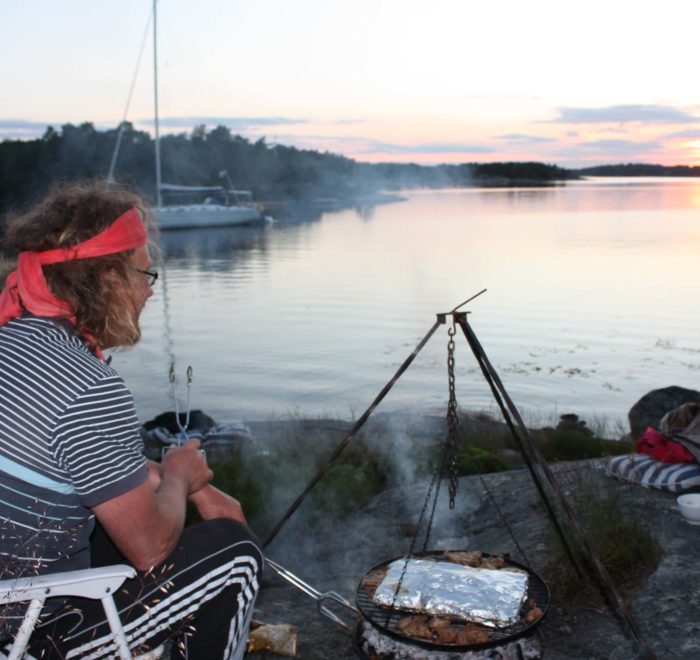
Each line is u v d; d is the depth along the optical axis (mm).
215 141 121750
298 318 24000
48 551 1753
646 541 3363
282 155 136000
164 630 1873
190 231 70875
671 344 17109
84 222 1770
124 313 1866
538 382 13852
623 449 6988
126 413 1730
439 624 2354
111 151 96688
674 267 34062
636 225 70438
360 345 18859
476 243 53125
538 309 22969
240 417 12492
